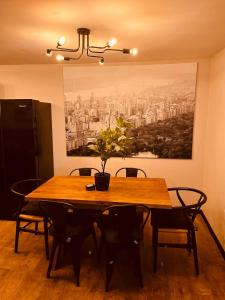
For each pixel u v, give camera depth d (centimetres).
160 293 218
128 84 391
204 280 235
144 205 219
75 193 255
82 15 202
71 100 409
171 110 385
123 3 179
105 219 245
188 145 389
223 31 241
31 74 412
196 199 399
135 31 241
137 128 398
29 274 245
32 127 346
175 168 399
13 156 355
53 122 421
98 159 418
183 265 257
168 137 393
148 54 338
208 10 192
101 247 263
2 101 345
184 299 211
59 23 220
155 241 245
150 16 204
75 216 255
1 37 259
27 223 344
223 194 285
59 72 406
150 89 386
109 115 403
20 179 359
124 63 388
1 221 366
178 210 250
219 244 290
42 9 190
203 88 372
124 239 219
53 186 280
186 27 229
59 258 254
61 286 227
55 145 427
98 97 402
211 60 358
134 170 351
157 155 400
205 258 271
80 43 279
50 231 237
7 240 310
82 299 212
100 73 396
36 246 296
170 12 196
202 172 393
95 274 244
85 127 413
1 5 182
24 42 277
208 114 370
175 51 320
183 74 373
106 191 262
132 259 260
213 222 322
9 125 349
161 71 379
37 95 417
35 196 246
